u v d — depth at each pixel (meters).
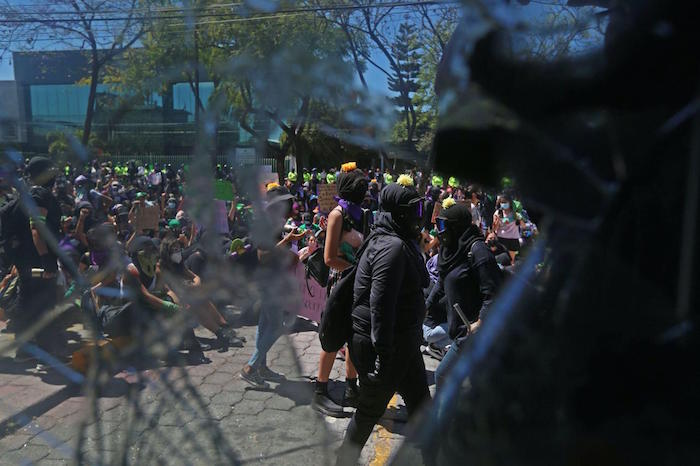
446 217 2.48
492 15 0.62
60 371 1.04
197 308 1.02
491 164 0.66
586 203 0.62
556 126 0.61
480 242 2.42
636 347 0.57
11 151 1.02
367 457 2.60
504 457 0.61
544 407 0.61
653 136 0.58
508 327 0.68
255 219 1.03
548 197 0.64
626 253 0.60
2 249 2.05
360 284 2.24
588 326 0.60
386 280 2.11
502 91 0.61
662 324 0.57
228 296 1.04
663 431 0.54
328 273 3.60
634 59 0.56
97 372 1.01
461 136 0.66
